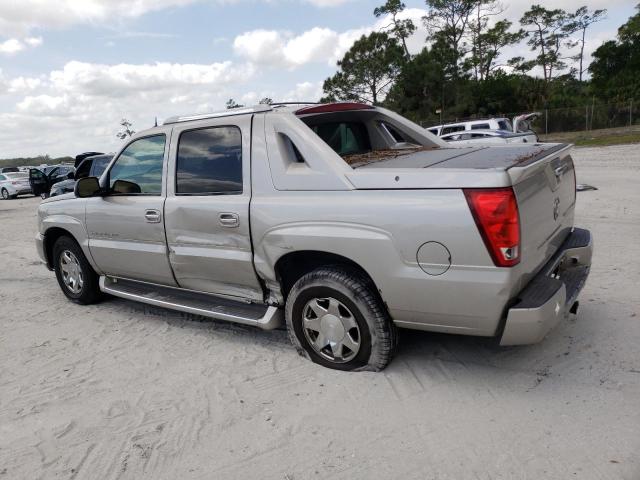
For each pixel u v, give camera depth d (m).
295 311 3.72
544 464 2.56
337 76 46.56
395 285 3.17
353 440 2.88
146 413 3.31
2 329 5.08
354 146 4.55
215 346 4.30
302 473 2.64
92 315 5.34
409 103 44.25
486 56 60.69
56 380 3.87
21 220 14.90
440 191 2.98
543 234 3.30
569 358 3.59
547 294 3.00
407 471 2.59
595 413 2.94
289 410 3.22
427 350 3.87
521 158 3.29
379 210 3.16
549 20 64.00
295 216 3.50
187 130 4.20
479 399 3.18
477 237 2.87
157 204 4.35
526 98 44.22
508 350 3.79
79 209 5.16
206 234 4.05
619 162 17.03
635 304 4.42
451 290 3.01
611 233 7.08
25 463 2.88
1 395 3.69
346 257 3.31
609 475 2.45
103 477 2.72
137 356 4.21
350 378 3.54
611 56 51.94
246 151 3.80
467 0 52.06
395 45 44.78
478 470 2.56
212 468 2.74
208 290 4.30
